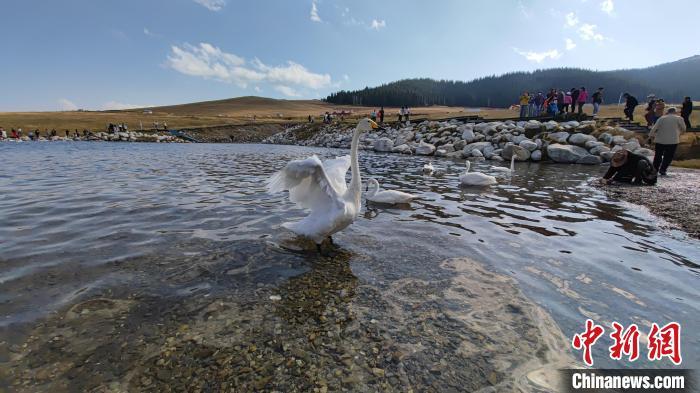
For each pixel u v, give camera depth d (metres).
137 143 28.28
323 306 2.60
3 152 16.69
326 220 3.54
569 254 3.59
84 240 3.85
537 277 3.05
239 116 64.38
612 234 4.25
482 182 7.78
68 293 2.71
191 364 1.99
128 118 48.53
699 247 3.78
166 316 2.45
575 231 4.38
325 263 3.37
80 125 38.28
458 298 2.71
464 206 5.84
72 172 9.57
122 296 2.69
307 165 3.37
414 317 2.46
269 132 42.06
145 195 6.29
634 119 16.64
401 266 3.31
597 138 13.91
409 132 20.94
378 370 1.96
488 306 2.59
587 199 6.32
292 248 3.74
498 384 1.86
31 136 29.78
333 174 4.16
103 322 2.36
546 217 5.08
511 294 2.76
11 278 2.92
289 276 3.09
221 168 11.11
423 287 2.88
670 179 8.02
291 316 2.47
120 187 7.13
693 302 2.62
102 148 20.84
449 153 16.09
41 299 2.61
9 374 1.87
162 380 1.88
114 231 4.17
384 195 6.04
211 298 2.70
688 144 11.23
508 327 2.34
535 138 14.84
